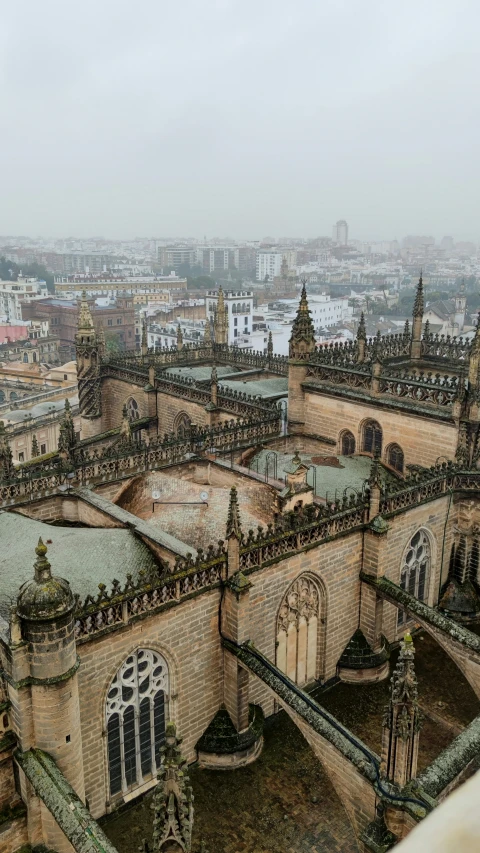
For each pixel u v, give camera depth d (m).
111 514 43.12
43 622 26.83
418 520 48.38
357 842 32.97
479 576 52.50
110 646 32.50
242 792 36.09
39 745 28.12
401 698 29.17
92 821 25.78
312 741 33.78
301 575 41.06
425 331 76.06
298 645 42.75
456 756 32.28
